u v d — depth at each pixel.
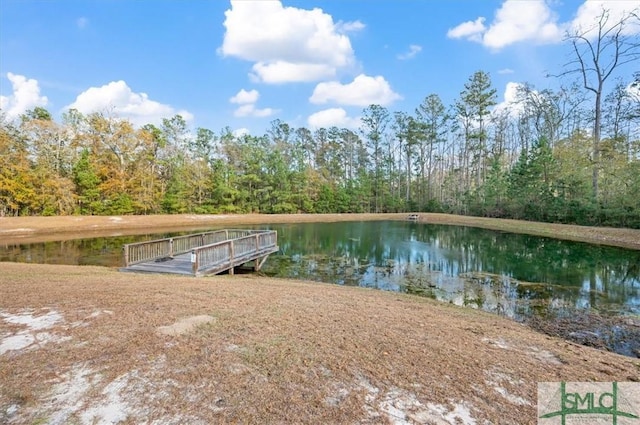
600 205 20.70
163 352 3.21
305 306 5.08
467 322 5.06
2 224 21.11
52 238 18.80
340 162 51.81
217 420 2.26
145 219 27.45
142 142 31.48
